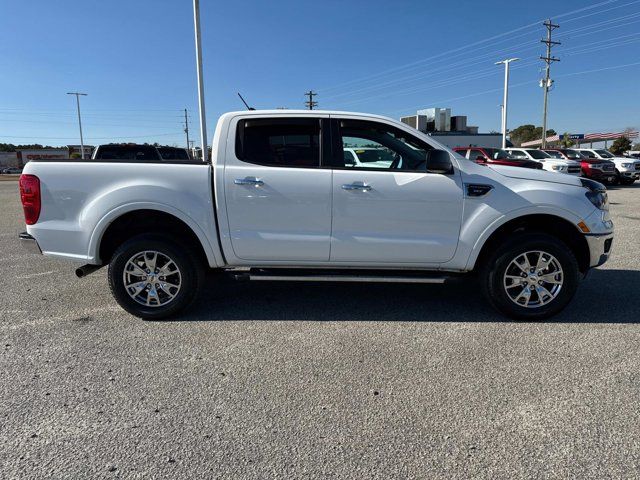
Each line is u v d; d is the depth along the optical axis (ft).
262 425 8.77
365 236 13.69
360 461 7.76
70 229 13.64
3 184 90.58
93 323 13.88
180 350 12.01
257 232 13.70
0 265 21.24
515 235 13.76
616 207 43.06
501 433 8.51
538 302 13.93
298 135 13.79
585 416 9.02
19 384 10.24
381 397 9.76
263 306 15.38
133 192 13.37
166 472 7.49
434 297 16.34
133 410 9.24
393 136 13.97
